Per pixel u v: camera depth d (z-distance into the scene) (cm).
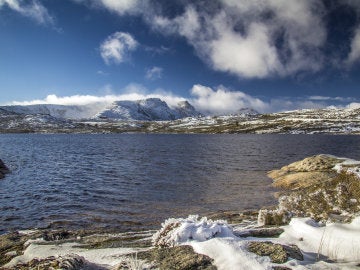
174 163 5684
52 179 3956
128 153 7938
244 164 5394
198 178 3928
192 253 899
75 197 2897
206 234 999
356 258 882
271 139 14362
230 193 2947
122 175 4266
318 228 1085
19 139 16038
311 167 3459
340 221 1218
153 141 14025
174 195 2923
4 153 7806
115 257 978
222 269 809
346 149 8512
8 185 3534
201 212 2261
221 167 5025
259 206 2391
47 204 2631
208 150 8669
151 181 3759
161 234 1086
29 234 1537
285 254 869
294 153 7475
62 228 1953
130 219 2111
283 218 1418
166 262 865
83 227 1958
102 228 1908
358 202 1420
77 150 8975
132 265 831
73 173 4478
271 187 3153
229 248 888
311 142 11781
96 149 9369
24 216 2261
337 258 908
